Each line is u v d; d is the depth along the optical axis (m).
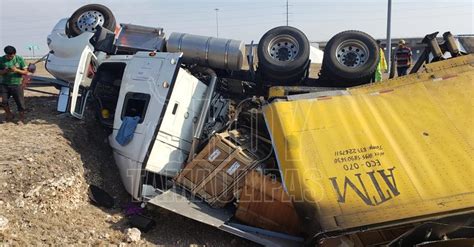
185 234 6.15
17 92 7.93
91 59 7.71
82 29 8.79
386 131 5.78
